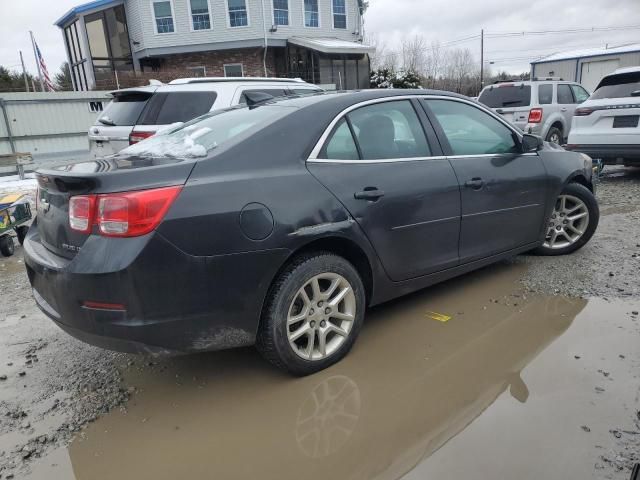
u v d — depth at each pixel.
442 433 2.40
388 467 2.21
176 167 2.54
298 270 2.78
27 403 2.83
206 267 2.49
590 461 2.15
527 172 4.09
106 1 23.17
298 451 2.35
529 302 3.77
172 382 2.99
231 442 2.44
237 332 2.66
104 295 2.38
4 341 3.63
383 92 3.45
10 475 2.28
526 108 11.23
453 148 3.67
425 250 3.44
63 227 2.58
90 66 23.75
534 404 2.56
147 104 6.81
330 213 2.87
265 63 23.62
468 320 3.55
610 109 7.68
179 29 23.06
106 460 2.36
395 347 3.23
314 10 24.12
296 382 2.91
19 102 15.20
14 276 5.21
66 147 16.14
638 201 6.95
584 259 4.59
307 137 2.96
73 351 3.44
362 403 2.68
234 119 3.30
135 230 2.36
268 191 2.68
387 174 3.20
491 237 3.90
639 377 2.74
